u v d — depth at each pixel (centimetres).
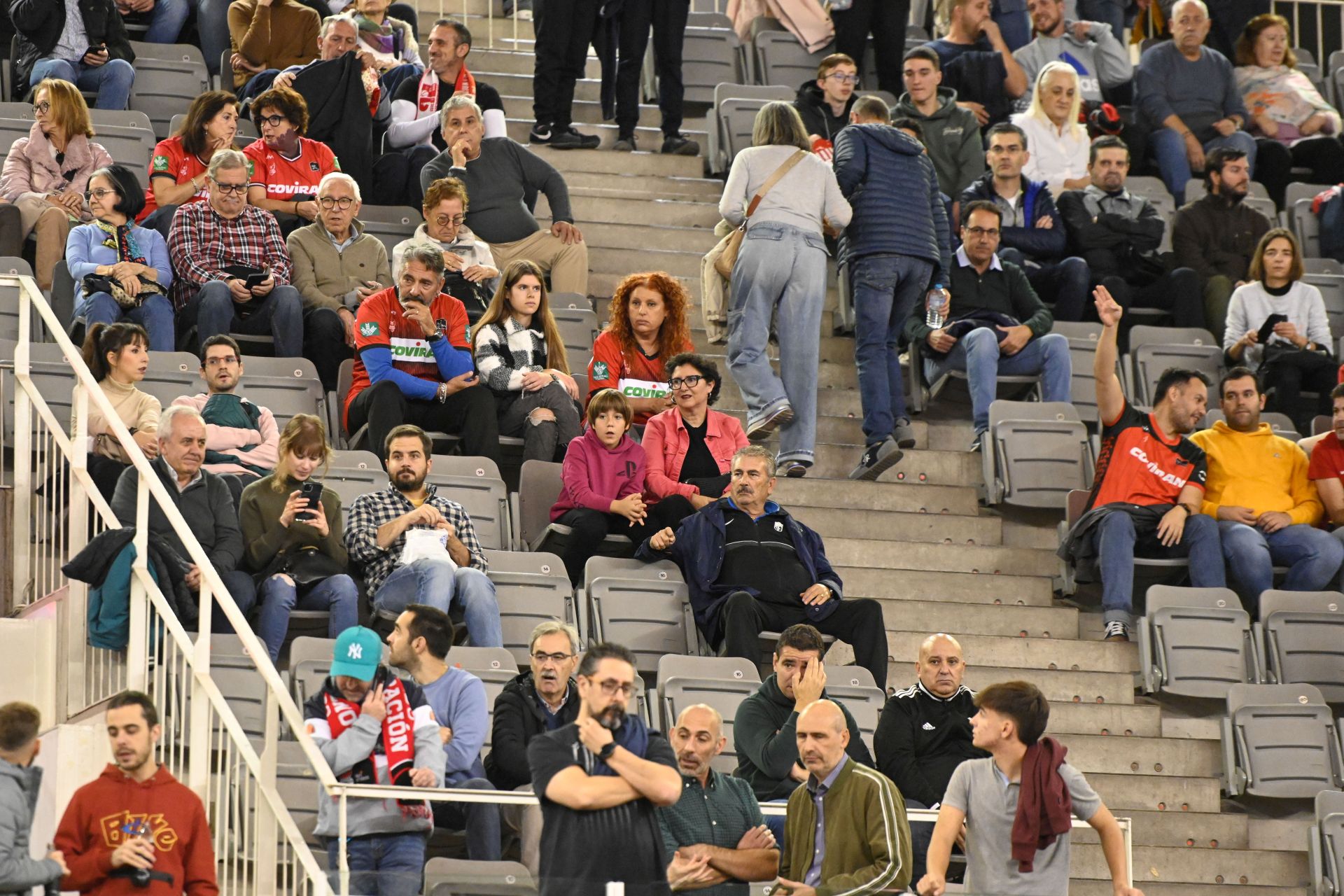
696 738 1967
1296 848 2642
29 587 2369
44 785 2105
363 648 1967
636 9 3750
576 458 2709
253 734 2231
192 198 3152
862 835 1892
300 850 1881
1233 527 2931
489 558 2577
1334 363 3353
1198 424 3144
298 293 2961
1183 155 3925
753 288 2989
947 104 3659
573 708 2139
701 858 1916
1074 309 3406
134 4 3859
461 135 3269
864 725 2492
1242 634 2797
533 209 3375
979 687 2717
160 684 2100
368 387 2803
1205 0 4397
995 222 3247
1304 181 4075
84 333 2839
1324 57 4653
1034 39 4181
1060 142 3691
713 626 2583
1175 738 2717
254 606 2378
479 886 1777
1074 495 2975
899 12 4009
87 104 3591
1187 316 3472
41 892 1742
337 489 2627
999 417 3073
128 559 2172
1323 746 2691
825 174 3033
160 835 1791
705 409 2800
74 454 2327
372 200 3453
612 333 2931
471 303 3052
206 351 2639
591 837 1719
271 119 3256
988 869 1895
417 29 4022
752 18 4159
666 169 3775
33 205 3084
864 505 3012
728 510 2638
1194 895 2536
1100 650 2822
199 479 2405
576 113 3988
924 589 2891
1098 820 1909
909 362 3294
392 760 1952
